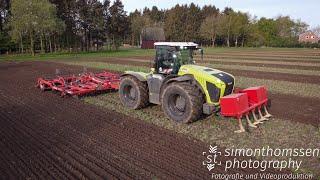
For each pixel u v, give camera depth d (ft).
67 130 29.30
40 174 20.77
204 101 29.86
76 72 73.10
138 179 19.79
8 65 96.78
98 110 36.04
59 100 41.91
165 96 30.78
